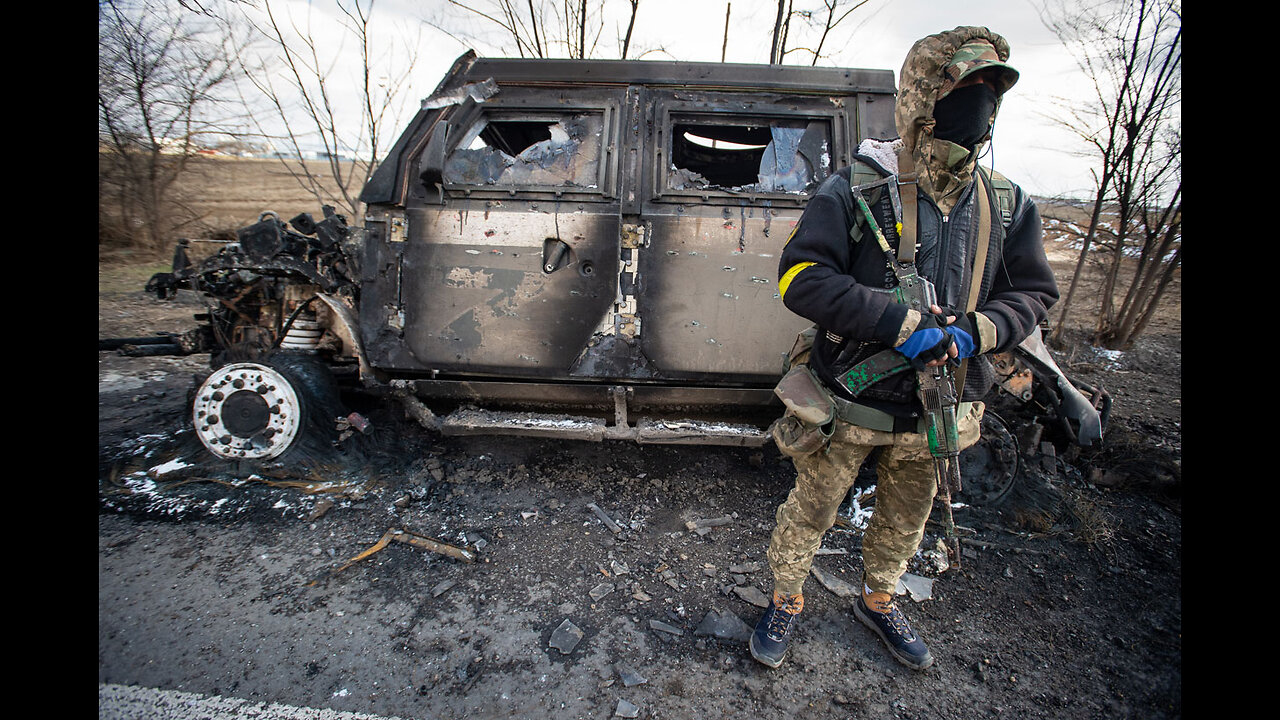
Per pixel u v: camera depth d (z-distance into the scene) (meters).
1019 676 2.05
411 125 2.91
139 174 7.84
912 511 1.87
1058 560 2.64
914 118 1.45
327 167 8.88
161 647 1.99
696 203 2.81
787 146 2.95
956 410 1.60
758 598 2.33
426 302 2.91
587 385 3.02
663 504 2.97
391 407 3.39
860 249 1.57
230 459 3.02
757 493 3.08
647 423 2.97
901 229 1.50
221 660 1.96
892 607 2.08
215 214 8.52
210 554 2.48
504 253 2.85
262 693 1.85
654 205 2.81
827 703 1.90
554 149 2.93
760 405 3.04
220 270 3.14
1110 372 5.07
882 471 1.87
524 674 1.96
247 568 2.41
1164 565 2.62
